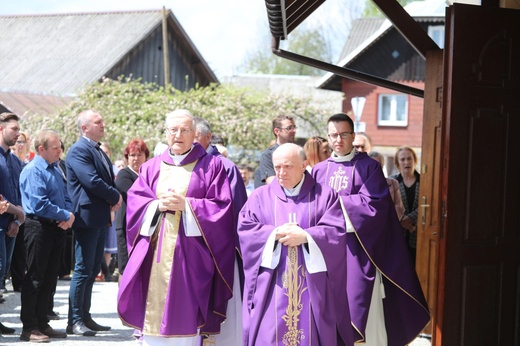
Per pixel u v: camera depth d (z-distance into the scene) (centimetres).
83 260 786
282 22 764
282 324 524
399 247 629
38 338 750
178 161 605
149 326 583
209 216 588
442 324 608
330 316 525
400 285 622
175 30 3569
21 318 757
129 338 786
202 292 588
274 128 834
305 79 4906
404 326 638
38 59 3631
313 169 668
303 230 524
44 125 2206
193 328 583
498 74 618
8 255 834
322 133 2589
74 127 2192
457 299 610
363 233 612
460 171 610
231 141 2353
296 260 529
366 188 633
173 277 582
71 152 784
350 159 654
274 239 524
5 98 2698
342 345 543
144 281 590
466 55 611
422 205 807
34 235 750
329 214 538
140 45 3512
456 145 608
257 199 553
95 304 1004
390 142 3516
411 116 3475
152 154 2214
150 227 587
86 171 773
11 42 3812
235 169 654
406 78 3384
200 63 3631
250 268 536
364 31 4300
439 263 614
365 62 3409
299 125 2661
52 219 753
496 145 618
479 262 616
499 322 621
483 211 616
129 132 2212
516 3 685
